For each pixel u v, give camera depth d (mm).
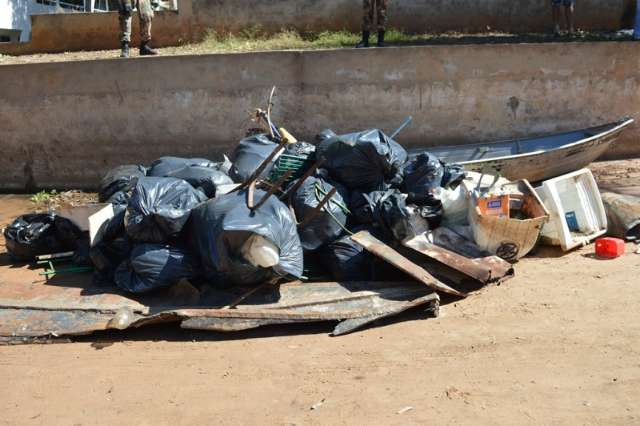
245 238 5121
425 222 5988
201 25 13344
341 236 5914
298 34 13164
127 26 11508
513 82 9469
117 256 5895
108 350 4809
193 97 9625
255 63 9469
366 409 3803
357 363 4379
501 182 6379
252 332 4984
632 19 12906
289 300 5238
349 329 4844
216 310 4996
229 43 12805
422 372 4203
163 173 7109
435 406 3789
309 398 3971
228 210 5273
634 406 3678
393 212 5816
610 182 8398
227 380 4254
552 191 6191
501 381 4031
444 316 5035
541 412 3666
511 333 4664
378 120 9547
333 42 12172
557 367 4152
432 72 9422
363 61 9391
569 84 9508
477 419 3633
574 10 12938
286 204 5828
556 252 6273
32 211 9078
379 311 4977
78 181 10062
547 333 4625
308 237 5828
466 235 5984
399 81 9445
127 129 9820
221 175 6531
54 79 9781
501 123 9586
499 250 5879
